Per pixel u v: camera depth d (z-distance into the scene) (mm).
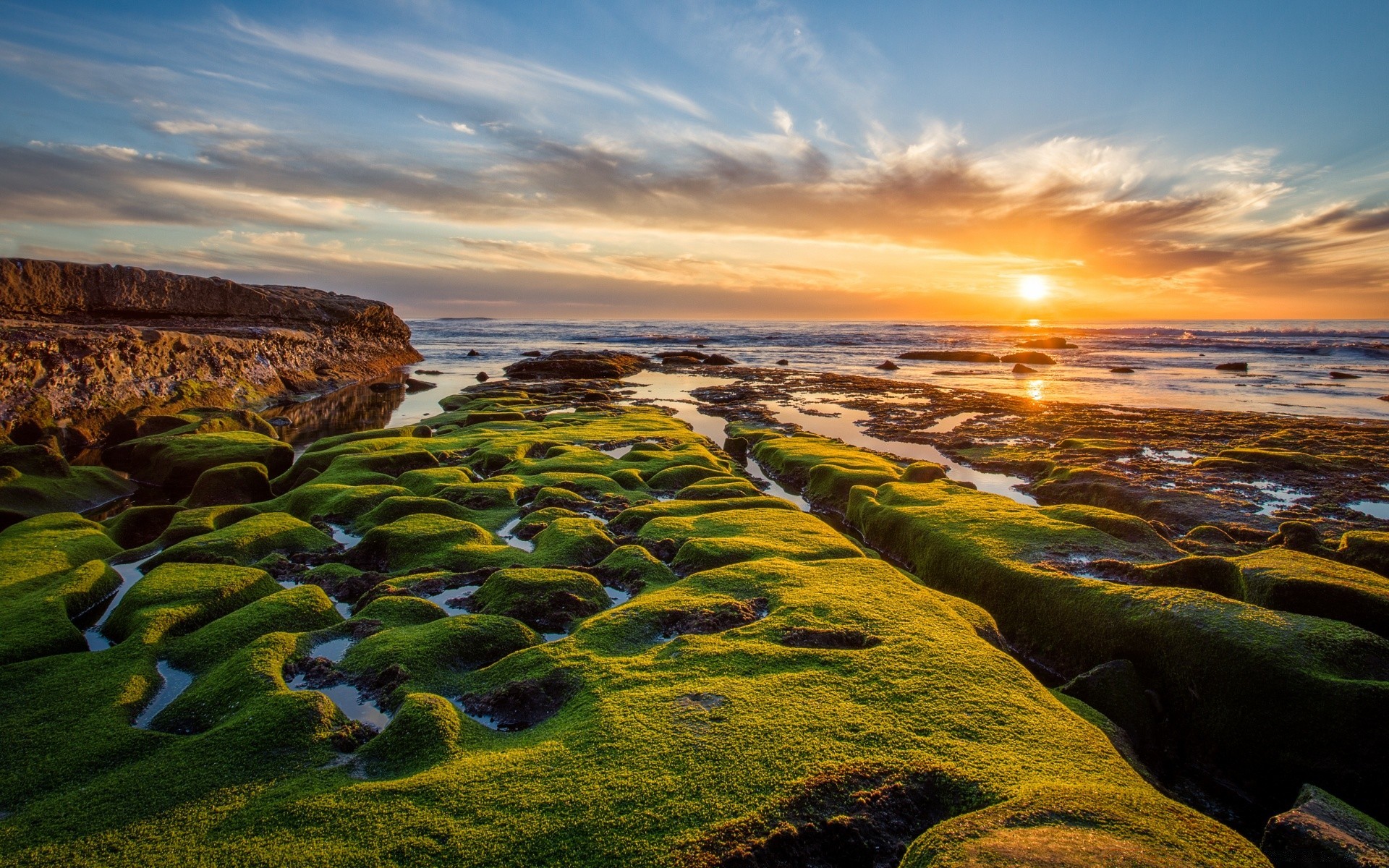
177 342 41156
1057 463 29797
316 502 21047
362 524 19328
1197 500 23562
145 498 25328
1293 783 9875
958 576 16891
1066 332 185250
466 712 10039
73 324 42125
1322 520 22266
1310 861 6863
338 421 43406
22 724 9539
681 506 20734
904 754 8500
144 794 8047
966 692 9992
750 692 9969
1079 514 19297
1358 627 11406
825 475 26109
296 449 34875
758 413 45562
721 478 24531
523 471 25672
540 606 13438
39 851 7188
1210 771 10758
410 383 65375
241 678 10406
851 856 7070
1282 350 103938
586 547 16922
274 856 7008
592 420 38938
